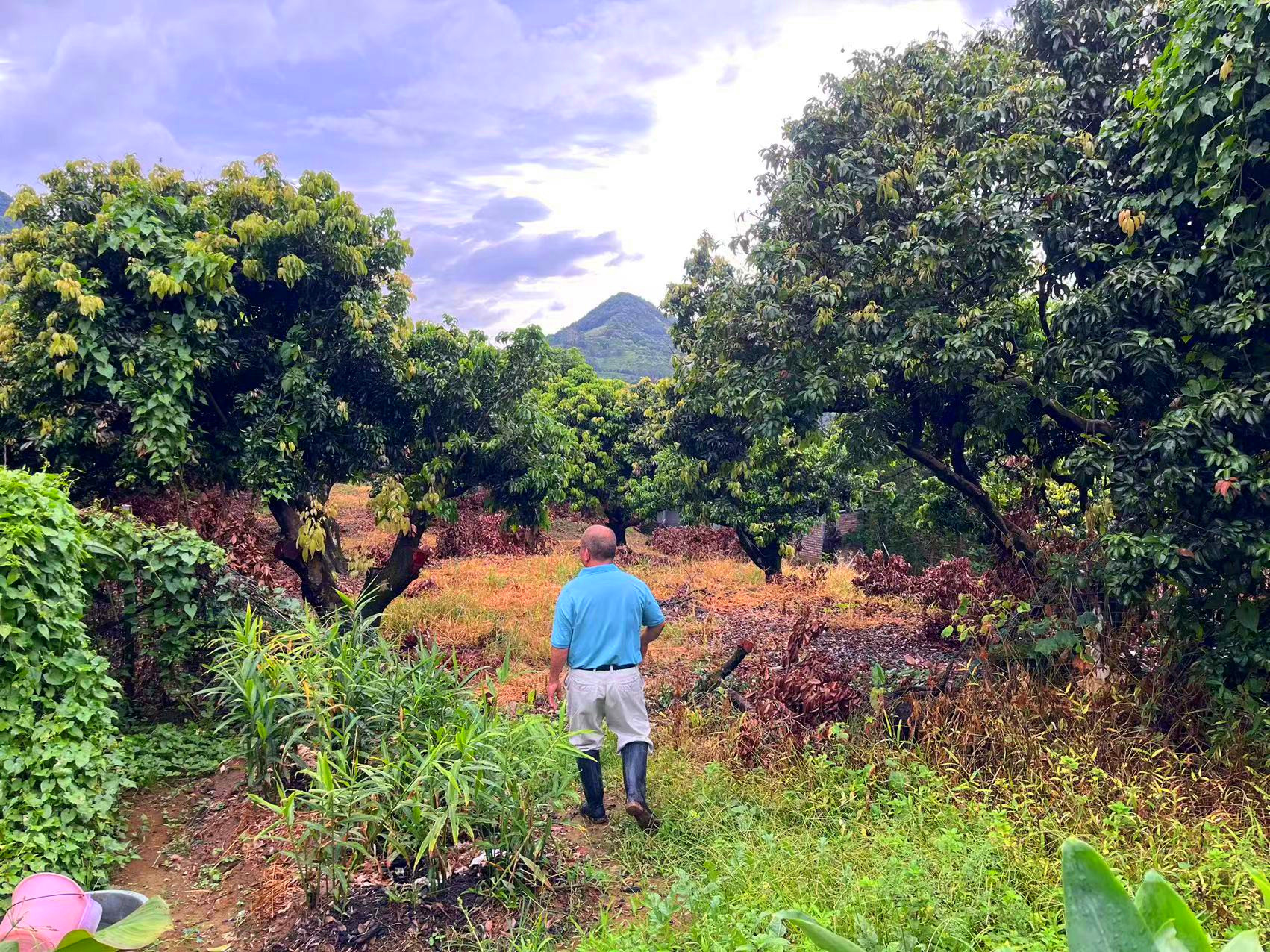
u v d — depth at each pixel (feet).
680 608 39.22
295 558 28.43
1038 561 21.77
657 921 10.41
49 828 12.80
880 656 28.25
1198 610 17.11
